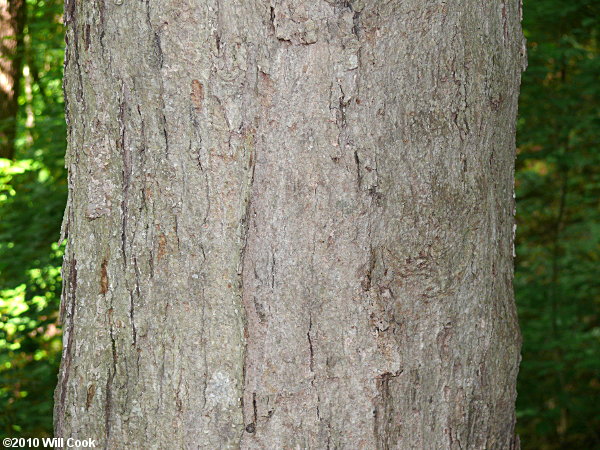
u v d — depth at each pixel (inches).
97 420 50.4
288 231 48.8
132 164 49.7
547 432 147.3
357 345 49.3
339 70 48.5
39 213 127.9
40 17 165.0
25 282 120.6
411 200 49.8
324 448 49.3
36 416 118.0
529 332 154.5
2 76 156.4
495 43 52.0
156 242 49.4
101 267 50.4
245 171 48.6
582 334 159.8
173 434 49.3
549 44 137.5
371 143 49.0
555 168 163.0
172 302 49.3
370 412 49.6
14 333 121.5
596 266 164.9
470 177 51.0
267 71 48.4
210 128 48.6
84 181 50.8
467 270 51.3
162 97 48.9
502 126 52.7
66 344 51.6
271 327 49.0
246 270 49.0
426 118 49.8
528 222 171.3
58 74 149.4
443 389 51.0
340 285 49.1
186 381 49.2
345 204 48.9
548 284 158.9
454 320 51.1
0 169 125.6
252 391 49.1
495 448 52.7
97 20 50.0
